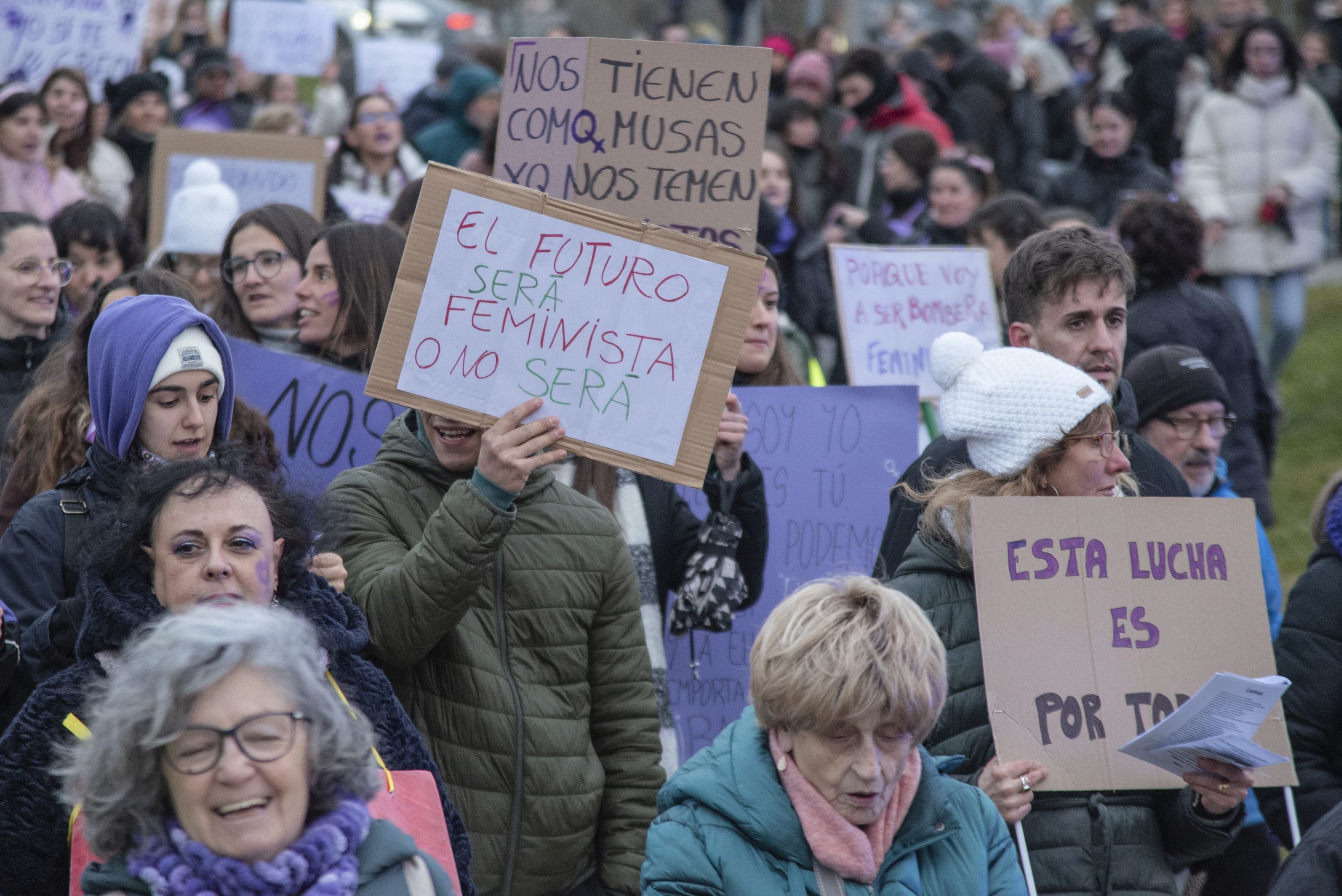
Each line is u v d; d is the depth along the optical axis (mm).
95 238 9531
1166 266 10289
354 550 5484
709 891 4293
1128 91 20422
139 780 3469
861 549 8023
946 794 4461
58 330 8391
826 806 4230
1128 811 5266
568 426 5285
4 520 6188
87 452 5488
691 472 5324
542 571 5578
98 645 4262
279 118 15297
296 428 7305
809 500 8047
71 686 4199
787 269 12391
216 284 9977
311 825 3621
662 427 5320
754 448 8055
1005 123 20984
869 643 4117
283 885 3490
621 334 5328
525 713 5426
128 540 4363
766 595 7926
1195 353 7680
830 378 12109
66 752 3932
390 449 5738
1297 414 18547
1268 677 4996
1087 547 5332
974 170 13523
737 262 5355
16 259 8023
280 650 3557
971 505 5305
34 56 13789
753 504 6914
